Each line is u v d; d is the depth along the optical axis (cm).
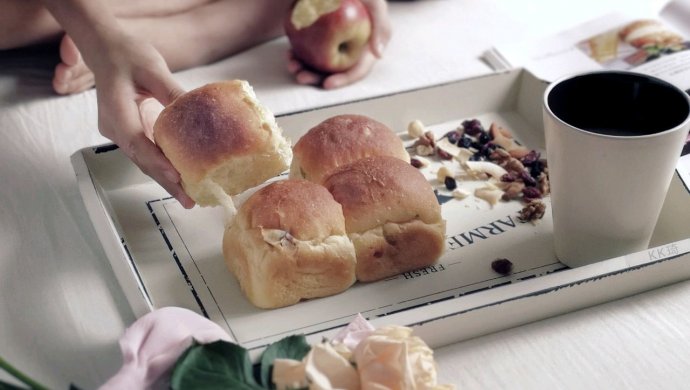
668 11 104
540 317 70
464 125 89
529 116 90
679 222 76
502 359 67
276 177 82
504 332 69
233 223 73
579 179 71
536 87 89
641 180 69
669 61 96
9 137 90
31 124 92
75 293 73
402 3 117
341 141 77
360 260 72
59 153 88
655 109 72
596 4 114
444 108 89
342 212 72
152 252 76
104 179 81
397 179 73
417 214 72
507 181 82
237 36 104
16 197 82
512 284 68
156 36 99
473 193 81
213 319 70
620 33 102
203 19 102
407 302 71
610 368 67
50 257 76
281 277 70
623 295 71
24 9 98
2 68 101
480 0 117
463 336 68
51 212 81
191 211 79
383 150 77
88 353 69
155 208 80
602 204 71
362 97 87
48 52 104
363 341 59
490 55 103
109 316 71
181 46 101
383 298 72
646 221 72
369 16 101
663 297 71
